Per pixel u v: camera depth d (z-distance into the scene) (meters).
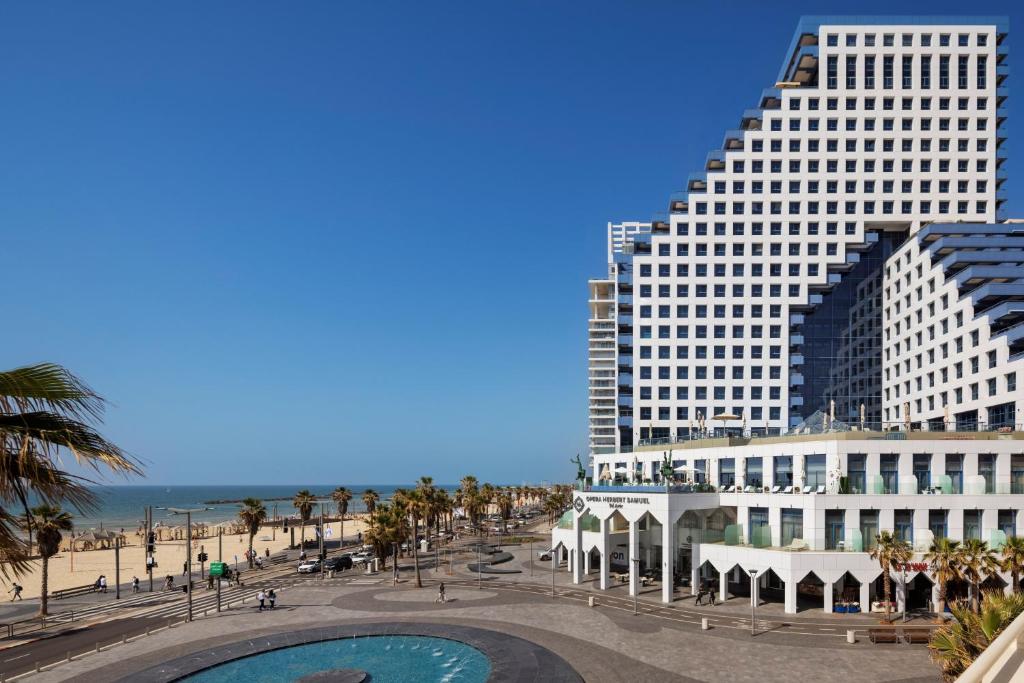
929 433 59.94
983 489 58.59
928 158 111.50
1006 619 24.41
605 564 71.25
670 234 114.88
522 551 108.62
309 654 48.34
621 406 115.25
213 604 67.31
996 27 111.69
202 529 179.88
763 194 113.94
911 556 52.19
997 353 81.50
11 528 11.02
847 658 44.19
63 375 10.15
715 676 41.22
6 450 10.22
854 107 113.69
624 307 119.44
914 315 103.06
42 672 44.06
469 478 144.25
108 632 55.84
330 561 91.00
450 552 106.44
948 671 26.09
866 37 113.75
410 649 49.25
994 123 110.94
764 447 68.69
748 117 117.50
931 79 112.25
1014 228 98.62
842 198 112.50
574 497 77.56
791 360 111.81
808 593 64.31
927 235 101.06
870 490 59.25
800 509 60.66
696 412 111.81
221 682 42.53
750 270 113.31
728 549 62.81
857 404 113.56
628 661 44.72
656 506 65.25
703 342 112.81
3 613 65.75
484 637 51.22
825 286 113.38
